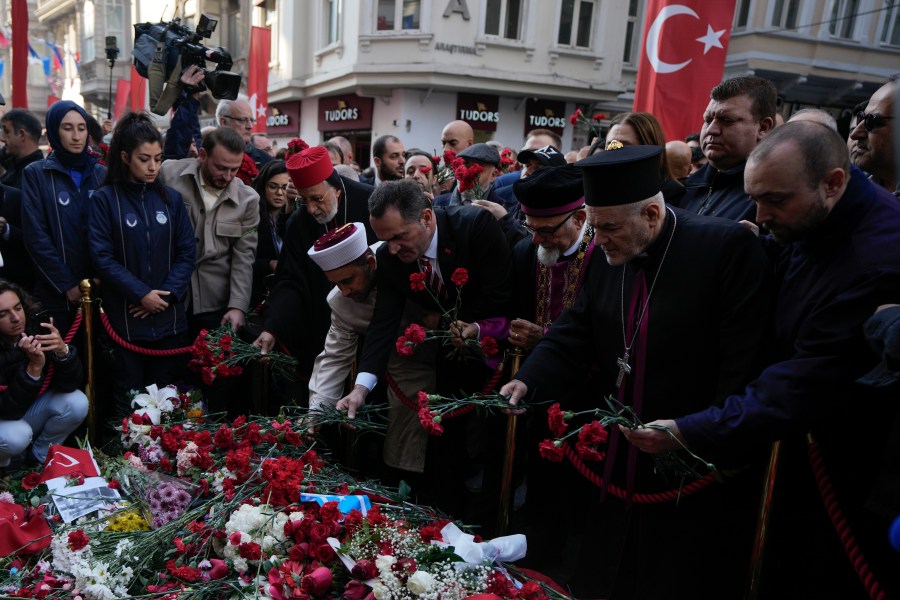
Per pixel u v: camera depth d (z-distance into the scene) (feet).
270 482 7.58
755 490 7.38
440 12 45.65
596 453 6.43
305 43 55.98
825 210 5.93
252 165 14.97
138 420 10.39
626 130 10.05
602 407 8.11
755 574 6.90
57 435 11.73
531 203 8.59
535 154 11.73
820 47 46.68
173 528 7.76
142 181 11.57
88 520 8.47
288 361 11.31
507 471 9.34
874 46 48.14
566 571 9.96
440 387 10.18
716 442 6.10
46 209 12.06
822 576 7.04
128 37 77.41
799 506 7.40
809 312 6.15
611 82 50.72
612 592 7.62
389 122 49.44
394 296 9.83
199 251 12.76
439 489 10.58
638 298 7.24
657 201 6.83
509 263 9.78
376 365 9.50
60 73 82.94
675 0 14.75
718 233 6.78
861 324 5.69
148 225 11.67
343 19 49.52
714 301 6.74
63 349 11.10
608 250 6.98
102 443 12.57
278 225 14.42
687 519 7.20
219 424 10.77
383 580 6.57
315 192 10.72
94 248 11.46
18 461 11.70
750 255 6.64
